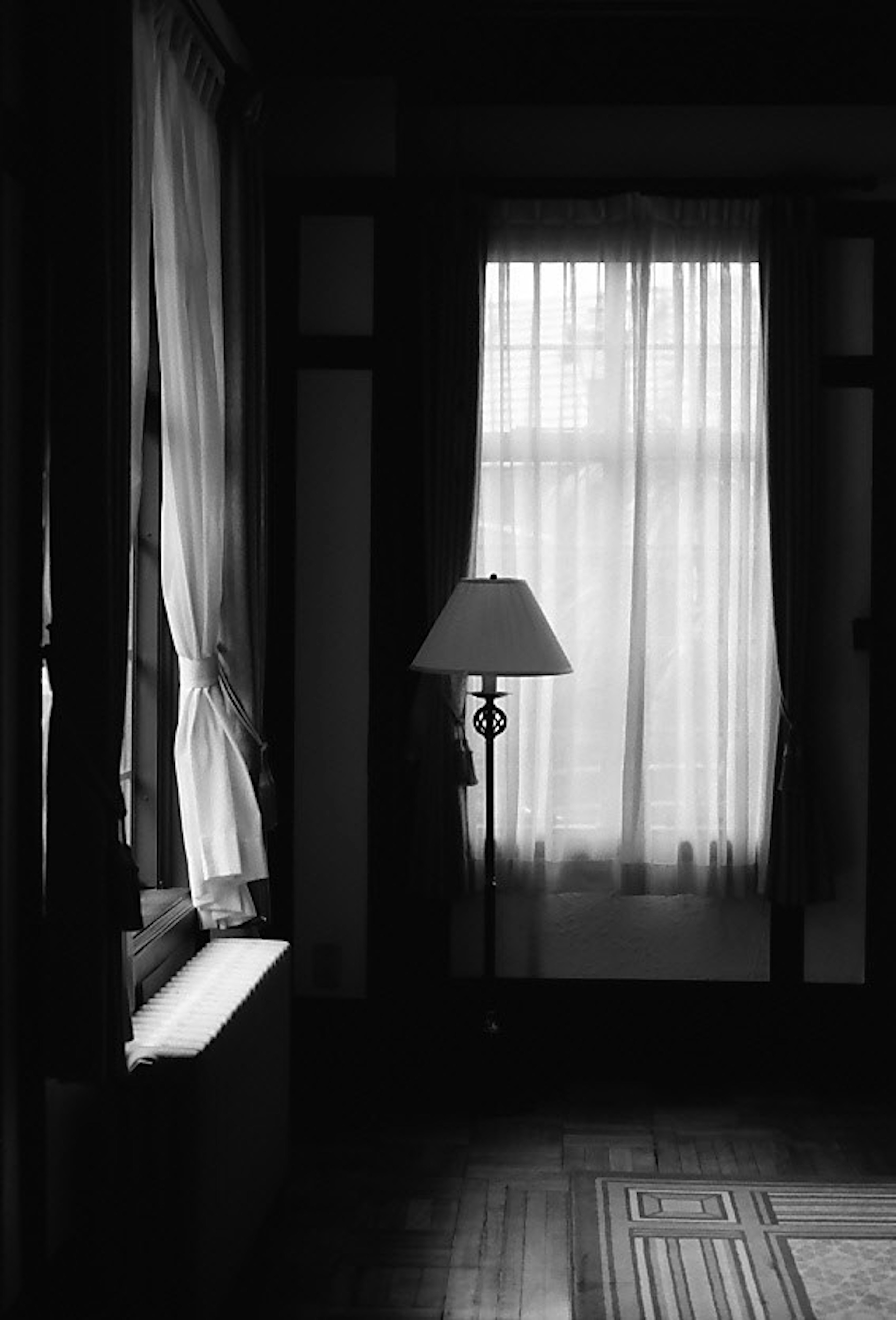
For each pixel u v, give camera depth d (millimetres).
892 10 3680
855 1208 3090
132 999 2598
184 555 3002
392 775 4066
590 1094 3855
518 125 4121
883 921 4094
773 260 4000
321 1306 2645
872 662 4078
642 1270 2791
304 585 4012
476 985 4125
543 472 4059
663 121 4105
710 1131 3574
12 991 2256
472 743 4070
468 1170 3314
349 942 4008
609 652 4051
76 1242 2520
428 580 4012
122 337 2355
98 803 2314
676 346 4020
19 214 2244
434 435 4012
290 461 4000
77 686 2305
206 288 3115
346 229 3996
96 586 2293
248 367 3400
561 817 4062
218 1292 2576
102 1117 2455
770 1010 4113
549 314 4051
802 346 3994
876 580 4082
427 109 4117
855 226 4051
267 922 3436
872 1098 3830
